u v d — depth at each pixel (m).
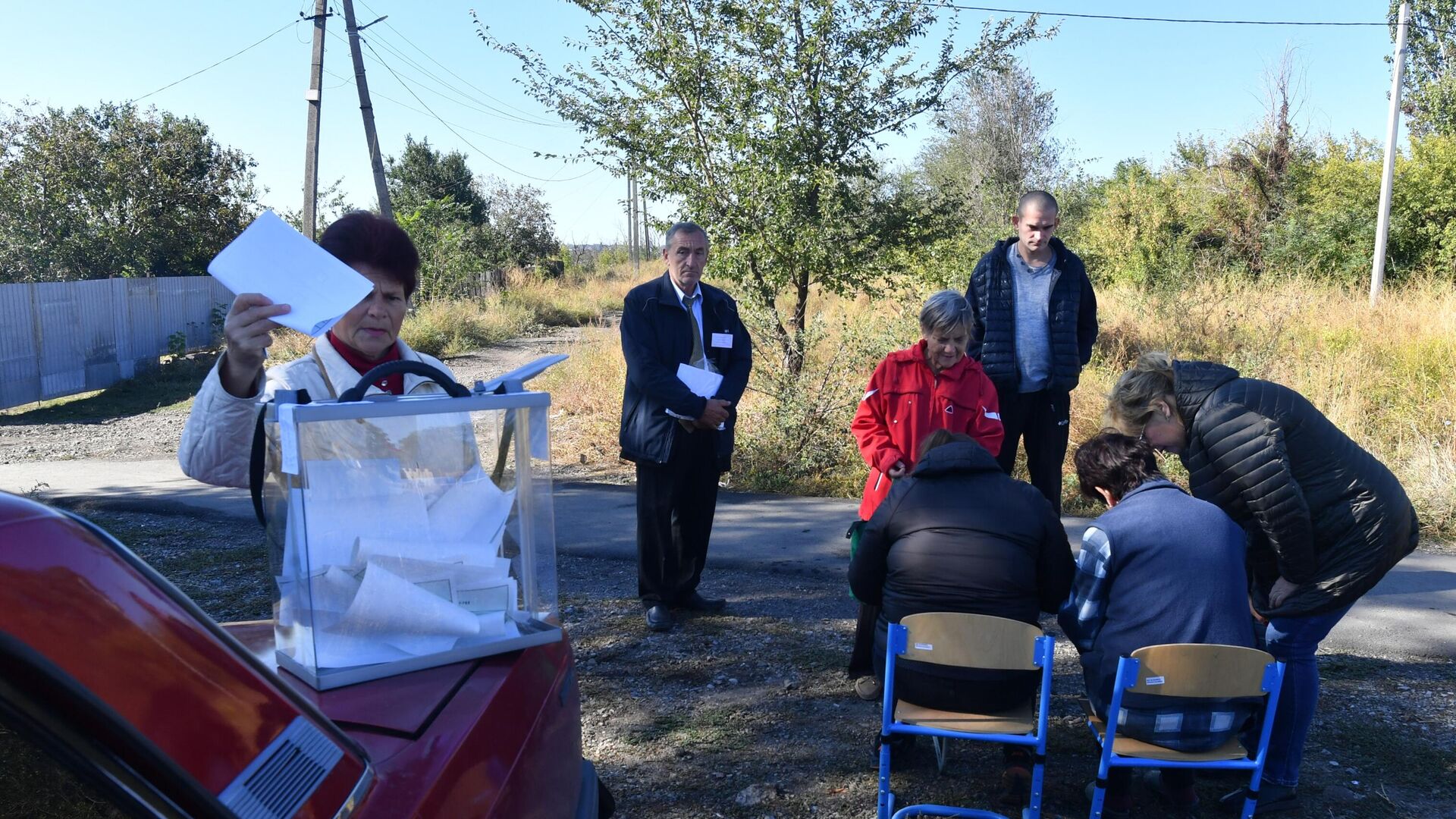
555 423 10.38
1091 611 3.15
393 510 1.78
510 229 36.25
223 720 1.16
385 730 1.58
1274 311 11.70
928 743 3.74
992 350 5.14
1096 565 3.12
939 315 4.04
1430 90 24.70
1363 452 3.12
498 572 1.91
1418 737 3.72
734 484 7.83
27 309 14.30
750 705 4.06
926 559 3.20
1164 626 3.00
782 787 3.42
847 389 8.17
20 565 1.04
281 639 1.81
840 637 4.76
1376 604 5.01
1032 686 3.13
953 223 9.72
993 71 9.48
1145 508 3.11
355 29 17.28
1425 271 17.50
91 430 11.77
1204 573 3.01
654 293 4.67
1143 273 18.58
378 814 1.33
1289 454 3.06
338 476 1.72
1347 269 17.92
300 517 1.67
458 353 18.19
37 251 22.23
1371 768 3.52
